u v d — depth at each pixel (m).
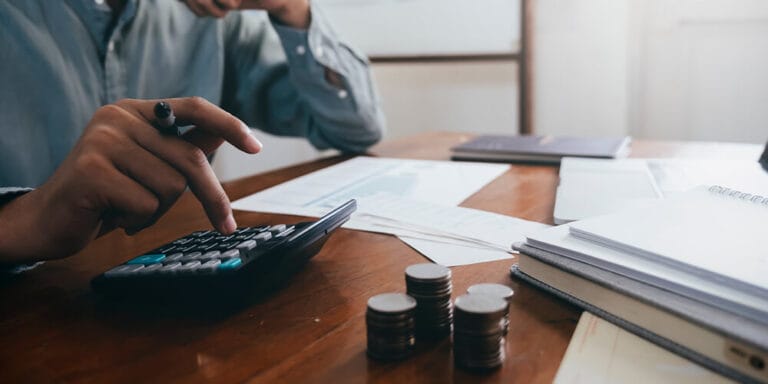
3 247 0.45
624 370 0.29
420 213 0.62
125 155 0.44
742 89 1.68
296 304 0.40
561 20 1.77
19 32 0.87
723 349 0.28
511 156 0.91
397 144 1.15
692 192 0.49
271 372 0.31
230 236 0.47
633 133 1.81
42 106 0.89
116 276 0.41
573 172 0.75
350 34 2.16
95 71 0.95
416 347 0.33
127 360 0.33
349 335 0.35
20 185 0.86
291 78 1.04
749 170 0.68
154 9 1.04
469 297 0.32
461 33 1.95
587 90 1.80
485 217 0.59
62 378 0.31
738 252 0.34
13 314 0.41
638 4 1.72
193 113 0.47
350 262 0.48
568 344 0.32
